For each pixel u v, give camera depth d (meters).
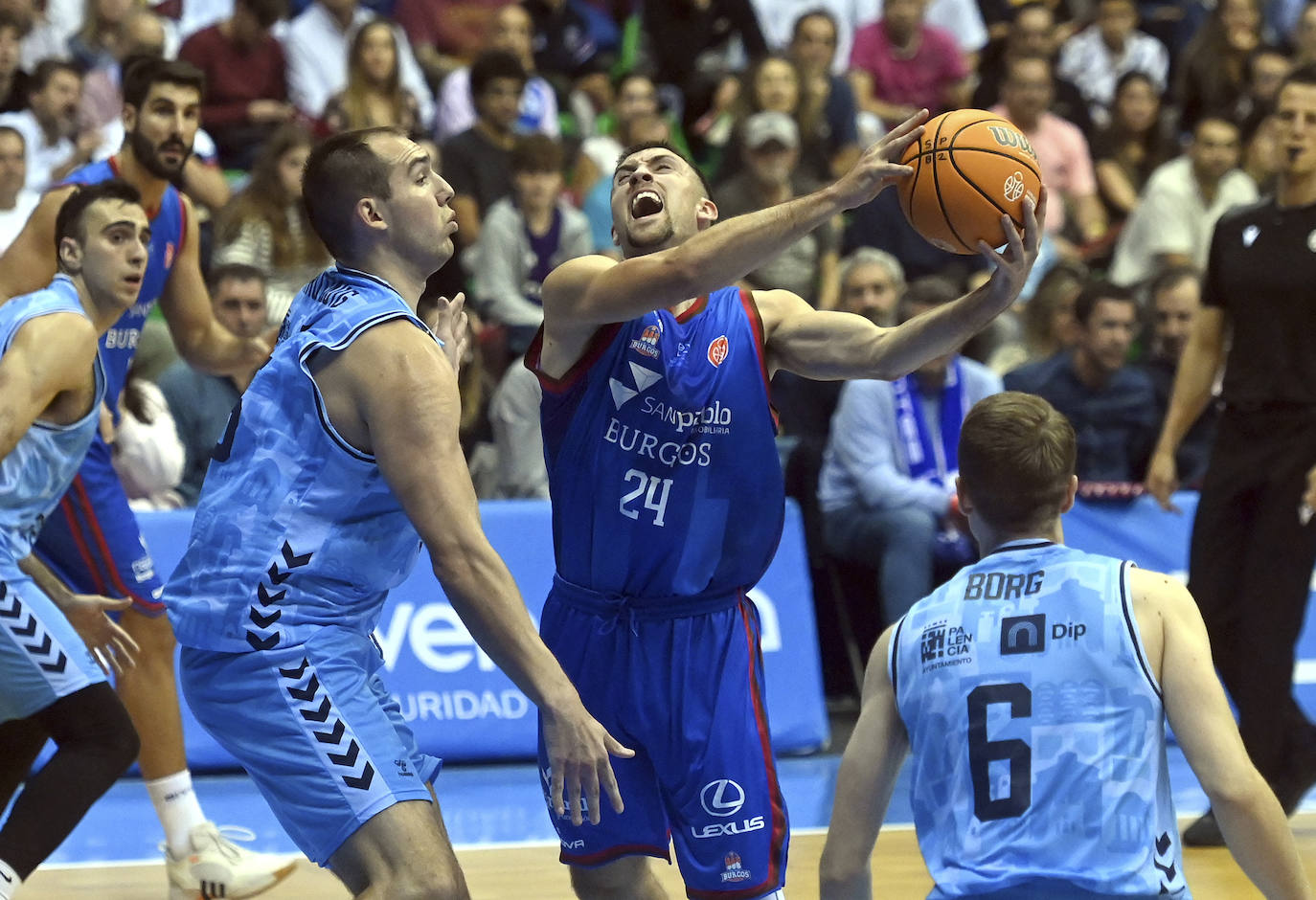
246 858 11.91
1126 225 23.31
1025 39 26.30
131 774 16.27
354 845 7.48
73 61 23.56
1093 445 17.92
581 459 8.77
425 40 27.69
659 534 8.71
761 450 8.86
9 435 9.55
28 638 9.88
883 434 17.34
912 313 17.36
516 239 19.83
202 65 24.06
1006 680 6.77
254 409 7.66
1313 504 12.98
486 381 18.88
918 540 16.94
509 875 12.58
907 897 11.83
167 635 12.12
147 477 16.48
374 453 7.49
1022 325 20.53
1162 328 18.70
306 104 24.56
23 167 20.09
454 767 16.42
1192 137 25.03
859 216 21.56
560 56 27.38
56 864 13.05
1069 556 6.96
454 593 7.29
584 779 7.28
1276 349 13.22
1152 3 31.36
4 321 9.91
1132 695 6.67
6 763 10.62
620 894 9.30
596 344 8.60
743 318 8.85
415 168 7.89
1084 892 6.50
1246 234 13.44
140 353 17.97
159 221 12.69
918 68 27.42
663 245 8.71
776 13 30.19
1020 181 7.97
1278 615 13.30
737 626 8.92
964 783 6.77
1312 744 13.30
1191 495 17.78
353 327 7.45
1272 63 25.47
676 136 25.58
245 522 7.52
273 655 7.48
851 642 18.20
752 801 8.79
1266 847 6.45
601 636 8.88
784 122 20.89
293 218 18.89
